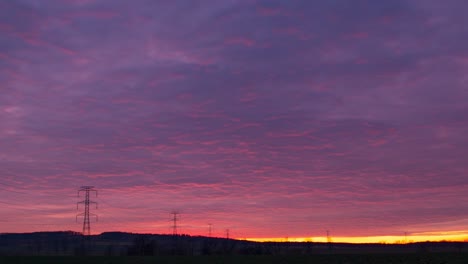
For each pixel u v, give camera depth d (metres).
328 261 78.25
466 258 74.88
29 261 86.69
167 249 131.75
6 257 95.44
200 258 90.31
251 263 76.56
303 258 86.88
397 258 78.25
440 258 75.50
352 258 82.75
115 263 79.75
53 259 90.25
